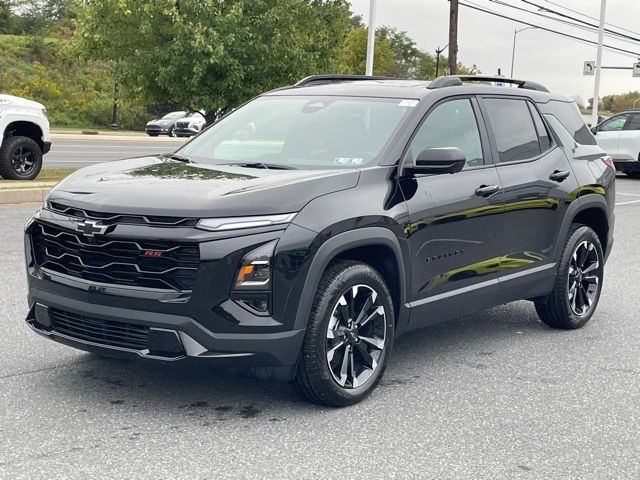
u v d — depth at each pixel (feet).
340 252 15.92
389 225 16.89
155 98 63.82
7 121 51.55
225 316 14.84
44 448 14.12
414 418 16.19
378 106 19.21
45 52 210.79
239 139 19.65
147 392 17.02
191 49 59.47
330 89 20.58
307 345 15.67
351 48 223.92
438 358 20.36
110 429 15.06
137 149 102.73
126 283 15.20
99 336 15.62
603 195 23.67
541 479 13.62
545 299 22.77
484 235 19.56
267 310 15.11
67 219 15.79
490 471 13.85
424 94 19.40
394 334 17.72
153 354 15.10
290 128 19.35
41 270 16.40
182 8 59.98
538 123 22.35
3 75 186.91
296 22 63.10
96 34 62.18
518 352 21.08
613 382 18.86
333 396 16.28
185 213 14.87
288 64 62.44
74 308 15.57
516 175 20.62
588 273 23.71
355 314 16.74
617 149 78.59
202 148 19.93
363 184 16.83
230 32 59.88
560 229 22.22
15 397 16.53
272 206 15.29
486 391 17.97
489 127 20.52
